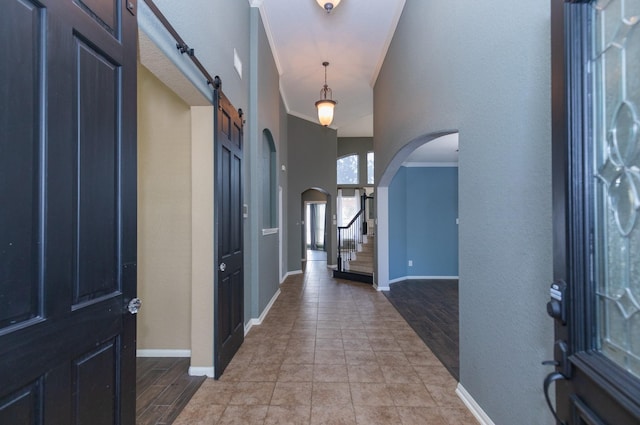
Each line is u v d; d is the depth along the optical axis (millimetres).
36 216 942
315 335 3588
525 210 1572
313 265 9969
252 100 3959
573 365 931
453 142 5328
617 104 911
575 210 955
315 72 5863
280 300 5258
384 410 2154
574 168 957
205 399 2277
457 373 2682
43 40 955
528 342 1551
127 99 1369
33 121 929
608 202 936
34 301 936
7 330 854
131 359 1398
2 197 845
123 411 1338
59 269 1019
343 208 11547
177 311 3006
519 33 1609
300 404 2219
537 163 1484
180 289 3006
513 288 1673
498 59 1804
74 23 1070
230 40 3111
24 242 905
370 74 5945
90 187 1161
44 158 962
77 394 1096
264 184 4938
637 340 853
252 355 3035
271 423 2016
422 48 3145
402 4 3912
